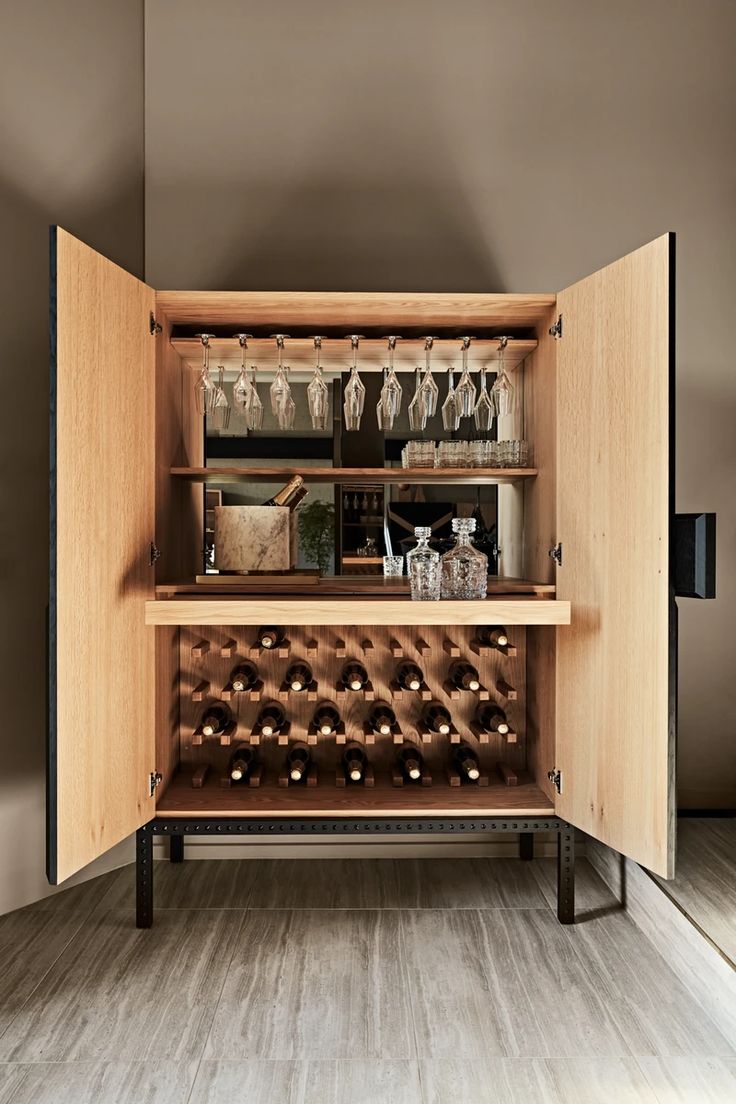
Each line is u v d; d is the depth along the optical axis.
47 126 2.27
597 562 1.99
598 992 1.80
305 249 2.58
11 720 2.19
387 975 1.86
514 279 2.59
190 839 2.54
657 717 1.80
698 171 2.60
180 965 1.91
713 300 2.59
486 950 1.98
